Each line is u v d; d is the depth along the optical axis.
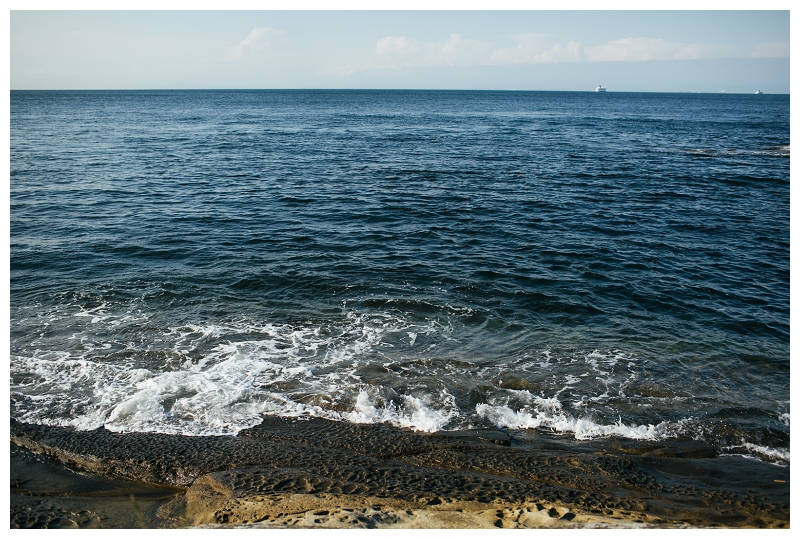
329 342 9.66
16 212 17.64
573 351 9.53
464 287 12.27
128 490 5.87
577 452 6.65
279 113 78.62
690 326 10.66
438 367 8.86
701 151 34.81
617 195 21.61
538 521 4.84
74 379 8.16
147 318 10.42
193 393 7.88
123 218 17.34
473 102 134.25
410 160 30.50
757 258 14.55
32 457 6.37
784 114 85.56
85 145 34.69
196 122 58.16
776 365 9.20
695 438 7.10
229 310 10.90
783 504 5.59
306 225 16.98
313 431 6.99
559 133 47.75
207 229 16.36
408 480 5.78
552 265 13.77
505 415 7.53
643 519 5.05
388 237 15.88
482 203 20.06
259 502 5.23
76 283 12.00
